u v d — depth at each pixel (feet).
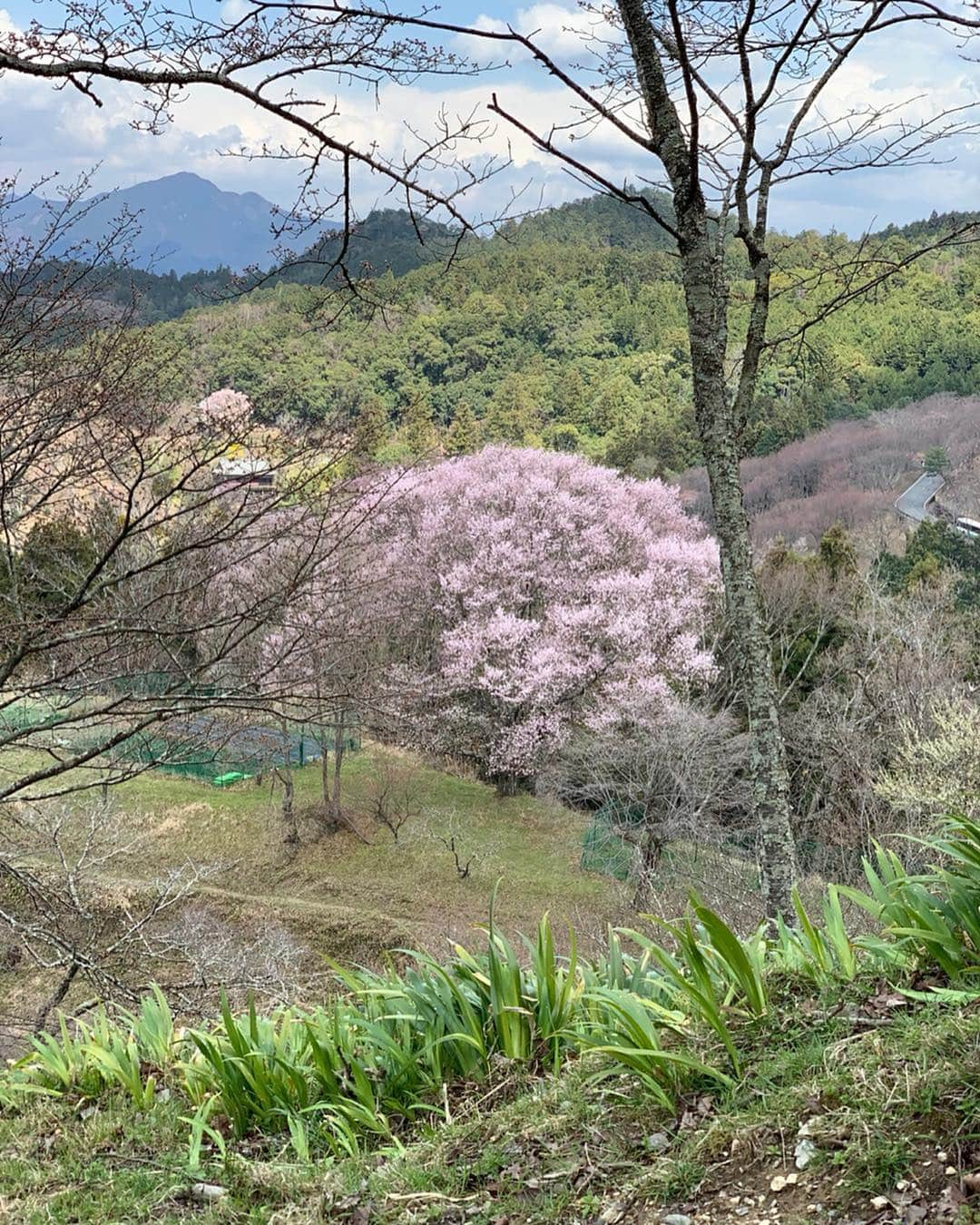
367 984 13.10
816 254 24.07
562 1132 9.65
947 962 9.36
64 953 21.89
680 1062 9.23
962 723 42.01
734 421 18.98
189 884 33.73
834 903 10.94
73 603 18.04
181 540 19.25
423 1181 9.53
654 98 17.02
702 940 11.93
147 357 19.80
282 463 19.13
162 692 20.26
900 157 19.48
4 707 19.48
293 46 12.30
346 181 13.17
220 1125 12.42
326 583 25.26
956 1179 6.91
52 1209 11.00
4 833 29.43
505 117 13.84
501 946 12.38
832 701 53.83
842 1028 9.48
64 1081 14.53
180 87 12.39
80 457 19.38
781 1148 8.08
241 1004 28.66
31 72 10.80
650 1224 7.88
